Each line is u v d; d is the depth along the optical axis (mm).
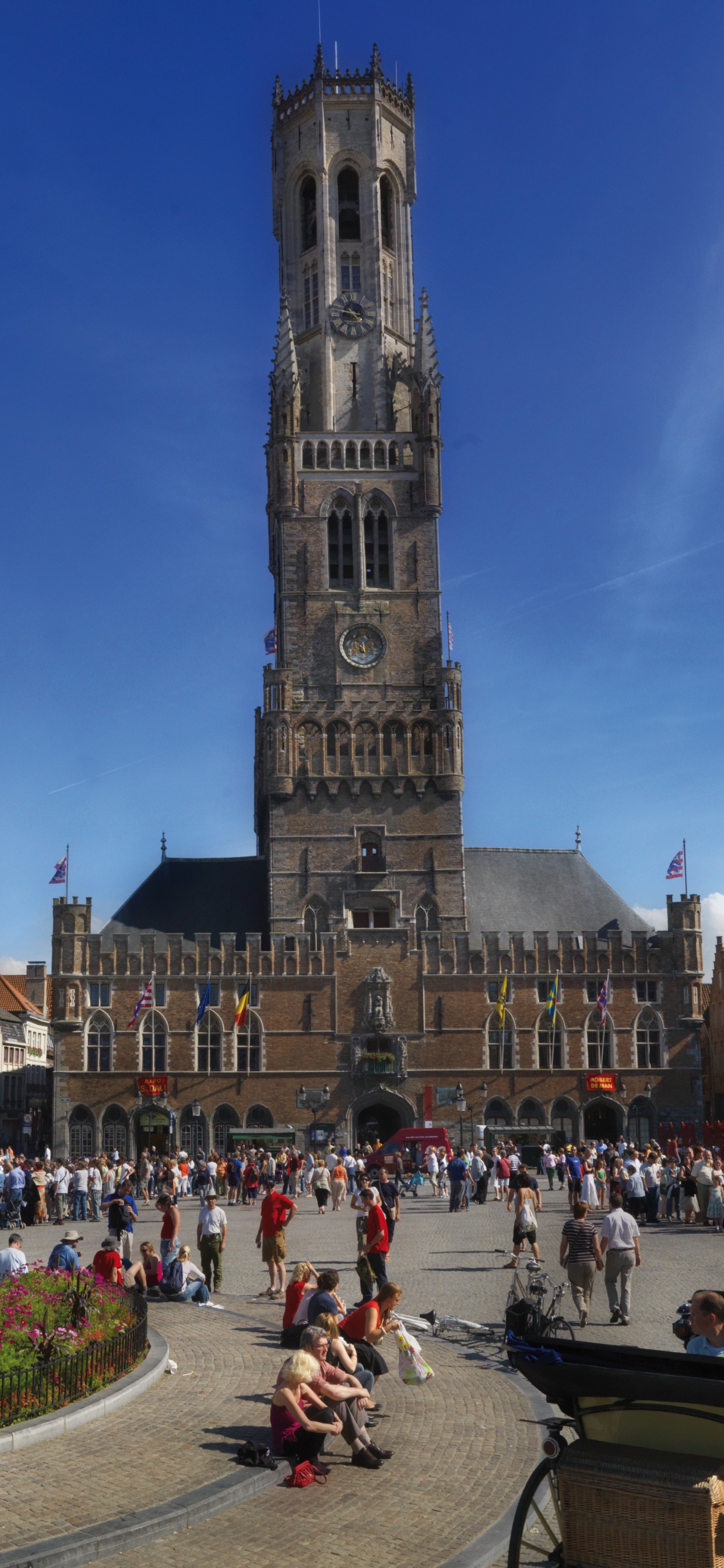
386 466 113500
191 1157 99250
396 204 122125
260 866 111562
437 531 112562
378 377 116875
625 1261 30844
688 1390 12156
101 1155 77062
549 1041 103062
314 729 107625
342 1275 40375
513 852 113750
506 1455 19828
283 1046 101438
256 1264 44594
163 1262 37812
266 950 105938
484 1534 16203
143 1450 19422
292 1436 18797
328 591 110750
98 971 101000
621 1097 102875
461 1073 102000
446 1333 30359
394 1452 20062
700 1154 60188
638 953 105250
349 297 118312
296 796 106188
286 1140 98250
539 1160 94812
